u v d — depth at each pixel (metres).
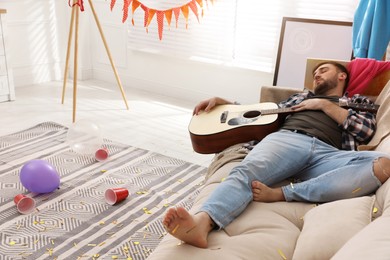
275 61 3.47
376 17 2.62
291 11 3.30
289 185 1.64
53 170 2.29
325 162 1.76
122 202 2.25
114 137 3.13
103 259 1.79
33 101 3.86
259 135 2.08
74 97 3.30
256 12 3.46
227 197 1.49
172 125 3.42
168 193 2.37
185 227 1.29
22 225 2.01
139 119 3.52
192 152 2.94
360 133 1.93
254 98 3.69
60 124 3.30
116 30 4.33
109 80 4.57
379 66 2.15
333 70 2.18
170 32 3.96
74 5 3.30
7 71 3.74
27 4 4.18
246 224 1.44
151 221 2.09
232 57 3.68
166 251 1.30
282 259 1.27
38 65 4.42
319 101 2.04
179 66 4.04
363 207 1.38
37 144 2.92
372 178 1.55
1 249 1.83
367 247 1.02
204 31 3.76
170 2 3.85
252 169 1.67
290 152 1.78
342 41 3.05
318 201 1.60
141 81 4.35
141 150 2.91
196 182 2.51
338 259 1.04
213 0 3.60
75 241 1.91
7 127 3.22
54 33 4.48
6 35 3.66
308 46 3.18
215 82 3.87
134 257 1.82
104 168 2.63
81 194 2.31
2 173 2.49
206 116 2.30
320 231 1.30
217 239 1.36
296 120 2.03
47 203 2.20
